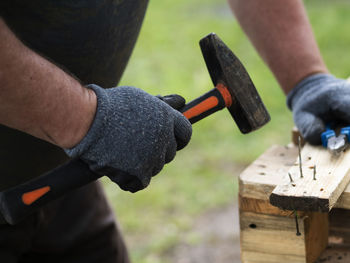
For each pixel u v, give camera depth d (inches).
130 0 70.1
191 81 293.6
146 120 58.6
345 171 64.7
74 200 95.8
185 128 62.7
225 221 183.0
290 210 61.2
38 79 54.7
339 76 277.1
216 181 204.4
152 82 296.0
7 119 56.1
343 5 389.7
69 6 64.0
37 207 62.0
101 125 57.7
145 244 174.2
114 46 72.5
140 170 59.1
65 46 67.2
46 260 98.8
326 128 77.1
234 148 225.1
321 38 330.0
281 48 84.7
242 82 70.0
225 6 425.4
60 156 77.2
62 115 56.6
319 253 73.4
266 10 85.1
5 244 84.7
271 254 69.4
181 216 187.2
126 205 195.0
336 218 74.9
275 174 69.6
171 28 388.2
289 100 84.4
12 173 74.2
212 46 67.4
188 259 166.1
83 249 99.3
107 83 76.7
